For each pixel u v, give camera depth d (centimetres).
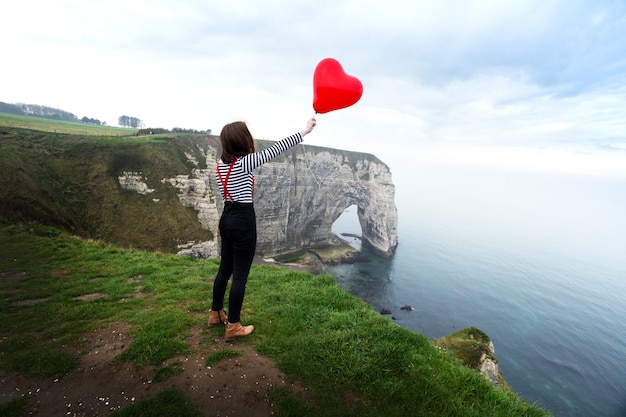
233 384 377
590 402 4462
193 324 531
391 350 460
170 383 373
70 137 5516
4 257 1095
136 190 5453
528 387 4666
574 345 6184
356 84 420
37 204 3434
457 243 16175
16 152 4456
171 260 1108
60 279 855
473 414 375
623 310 8794
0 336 502
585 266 14625
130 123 18762
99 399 348
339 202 12212
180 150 6731
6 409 327
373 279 8644
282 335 508
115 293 721
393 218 12062
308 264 9238
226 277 496
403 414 358
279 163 9462
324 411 349
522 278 10900
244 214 421
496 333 6328
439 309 7162
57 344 462
